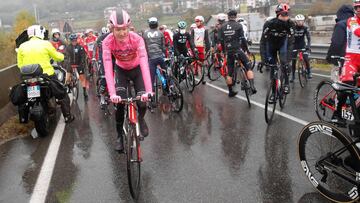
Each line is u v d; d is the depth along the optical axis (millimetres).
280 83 7090
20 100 6312
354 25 4902
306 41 10141
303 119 6602
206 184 4250
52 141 6199
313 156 3898
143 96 4043
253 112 7316
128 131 4137
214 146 5531
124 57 4527
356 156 3441
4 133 6703
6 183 4578
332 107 6059
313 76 11062
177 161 5008
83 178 4609
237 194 3969
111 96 4066
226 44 8312
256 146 5406
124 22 4152
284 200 3793
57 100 7285
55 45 11547
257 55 18719
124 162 5102
